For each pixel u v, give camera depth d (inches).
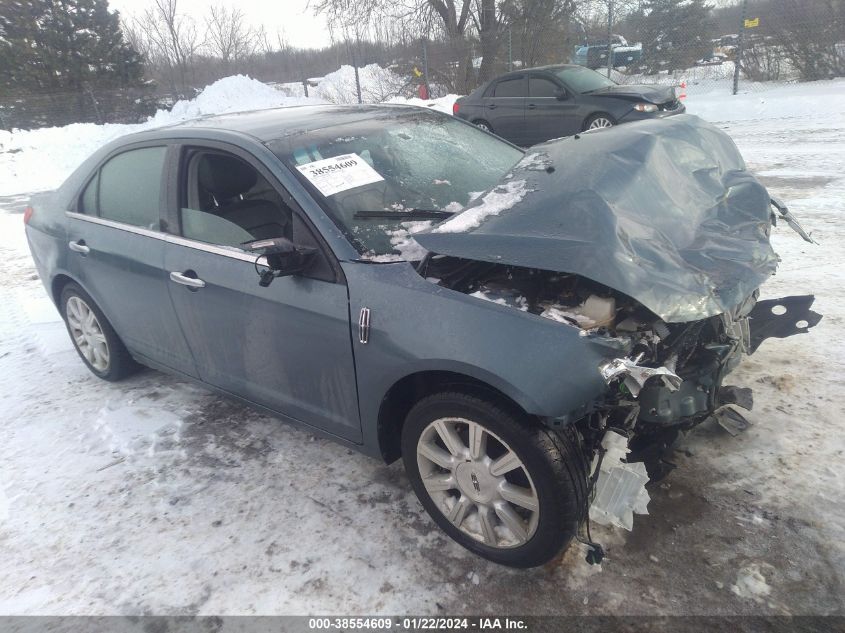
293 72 1307.8
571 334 80.4
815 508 97.8
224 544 103.3
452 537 98.5
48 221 160.2
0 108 780.6
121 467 126.5
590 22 679.7
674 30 644.7
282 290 104.7
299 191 103.9
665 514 99.9
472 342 84.5
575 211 90.1
